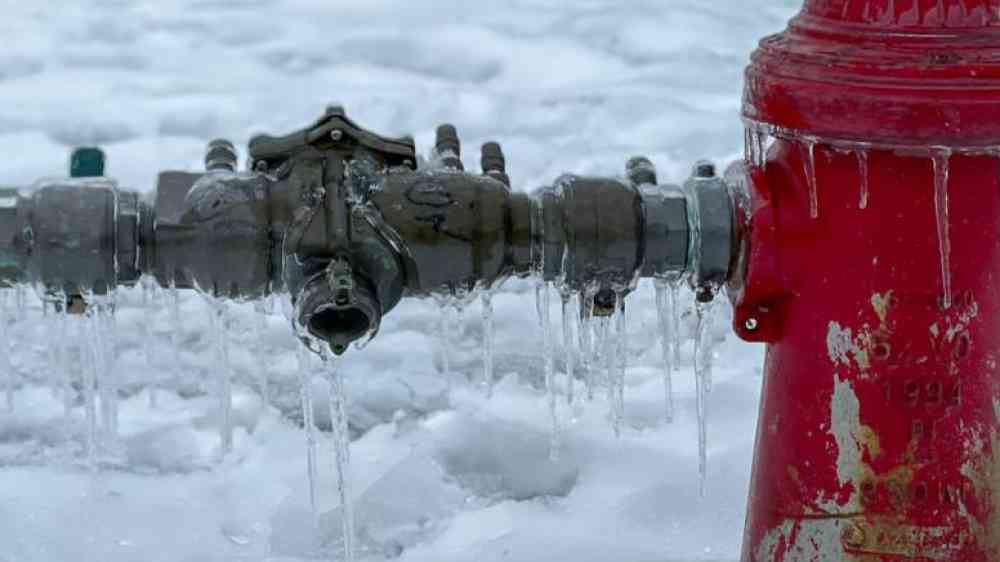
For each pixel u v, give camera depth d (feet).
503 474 9.11
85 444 9.44
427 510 8.68
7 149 14.67
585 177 6.39
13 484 8.82
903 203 5.92
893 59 5.73
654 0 19.93
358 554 8.21
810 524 6.26
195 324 11.40
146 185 13.53
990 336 6.09
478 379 10.41
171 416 9.86
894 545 6.15
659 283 7.25
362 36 18.66
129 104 16.19
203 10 19.94
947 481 6.11
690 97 16.20
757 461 6.59
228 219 6.13
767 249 6.12
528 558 7.88
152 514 8.54
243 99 16.35
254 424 9.77
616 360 8.84
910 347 6.01
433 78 17.04
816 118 5.84
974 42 5.74
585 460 9.12
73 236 6.09
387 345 10.92
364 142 6.31
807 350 6.17
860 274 6.00
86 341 9.58
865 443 6.10
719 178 6.37
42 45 18.31
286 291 6.24
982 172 5.95
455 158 6.66
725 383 10.00
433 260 6.22
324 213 6.12
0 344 10.27
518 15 19.40
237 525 8.50
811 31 6.05
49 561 8.00
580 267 6.29
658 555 7.93
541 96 16.20
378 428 9.66
